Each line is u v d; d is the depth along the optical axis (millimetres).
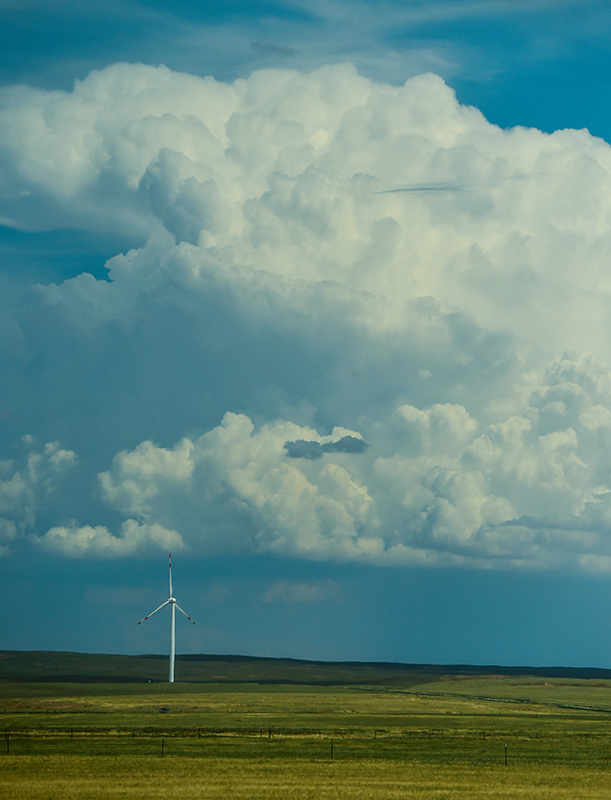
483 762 100375
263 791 74562
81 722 164250
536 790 77875
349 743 121375
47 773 84500
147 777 82312
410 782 81625
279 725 159375
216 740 122688
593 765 99438
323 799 70938
